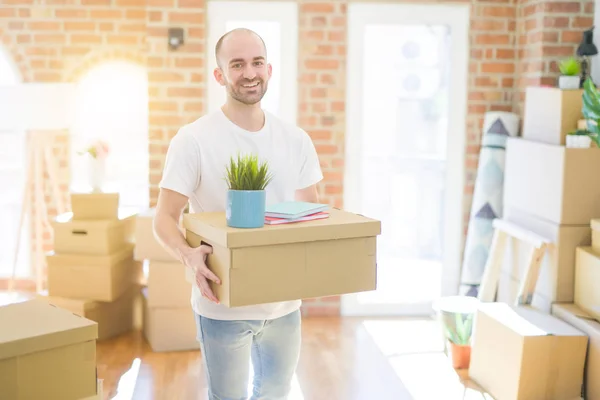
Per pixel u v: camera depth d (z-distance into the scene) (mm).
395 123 5070
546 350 3461
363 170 5098
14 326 1823
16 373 1741
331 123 5012
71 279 4488
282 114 5023
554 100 4055
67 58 5324
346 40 4945
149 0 4836
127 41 5336
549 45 4598
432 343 4551
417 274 5172
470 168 5086
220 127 2375
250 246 2057
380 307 5133
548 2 4562
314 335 4676
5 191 5449
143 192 5531
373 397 3713
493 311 3840
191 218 2238
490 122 4875
